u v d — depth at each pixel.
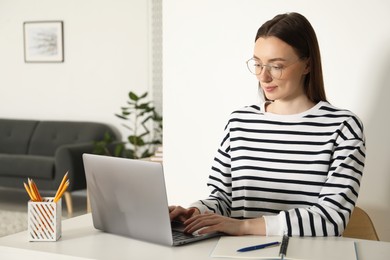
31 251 1.49
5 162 5.77
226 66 2.70
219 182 1.92
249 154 1.84
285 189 1.78
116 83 6.32
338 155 1.70
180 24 2.79
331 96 2.50
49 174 5.56
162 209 1.48
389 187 2.42
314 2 2.49
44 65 6.61
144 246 1.52
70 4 6.44
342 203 1.61
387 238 2.45
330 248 1.45
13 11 6.69
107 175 1.60
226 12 2.68
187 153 2.83
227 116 2.71
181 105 2.82
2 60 6.75
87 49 6.41
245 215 1.83
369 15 2.40
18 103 6.74
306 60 1.75
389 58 2.38
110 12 6.28
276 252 1.41
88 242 1.57
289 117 1.81
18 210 5.61
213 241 1.56
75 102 6.50
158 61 6.09
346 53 2.45
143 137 6.23
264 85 1.74
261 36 1.73
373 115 2.43
